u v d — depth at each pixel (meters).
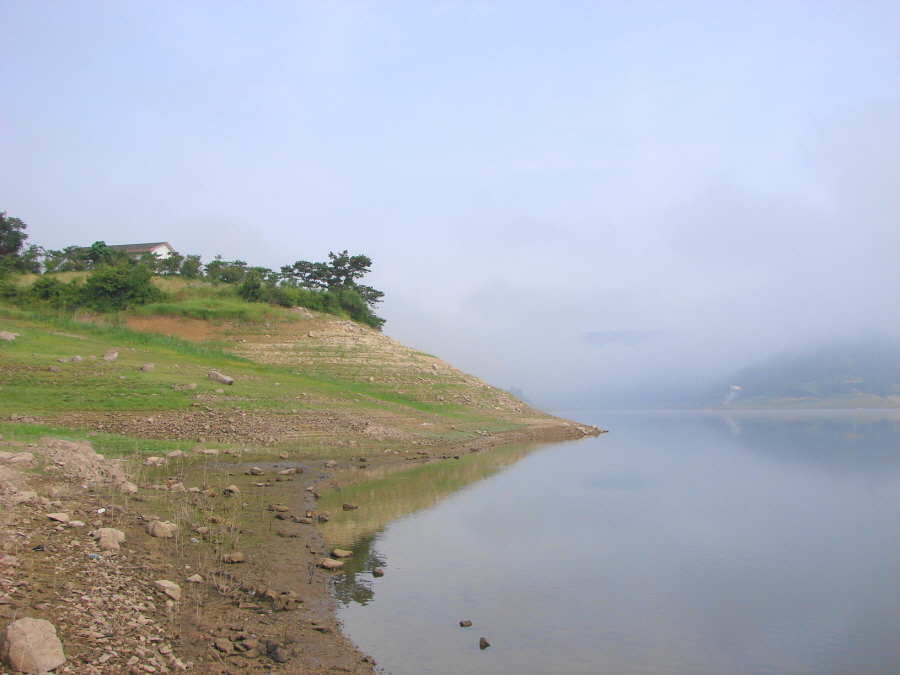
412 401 45.97
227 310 54.00
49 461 15.45
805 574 12.17
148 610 7.95
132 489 14.45
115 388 28.12
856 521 17.44
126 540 10.54
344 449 26.73
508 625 9.04
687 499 20.64
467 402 49.53
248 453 23.41
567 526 15.77
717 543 14.63
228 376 35.62
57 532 10.05
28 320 41.84
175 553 10.58
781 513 18.52
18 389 25.75
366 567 11.27
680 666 7.97
